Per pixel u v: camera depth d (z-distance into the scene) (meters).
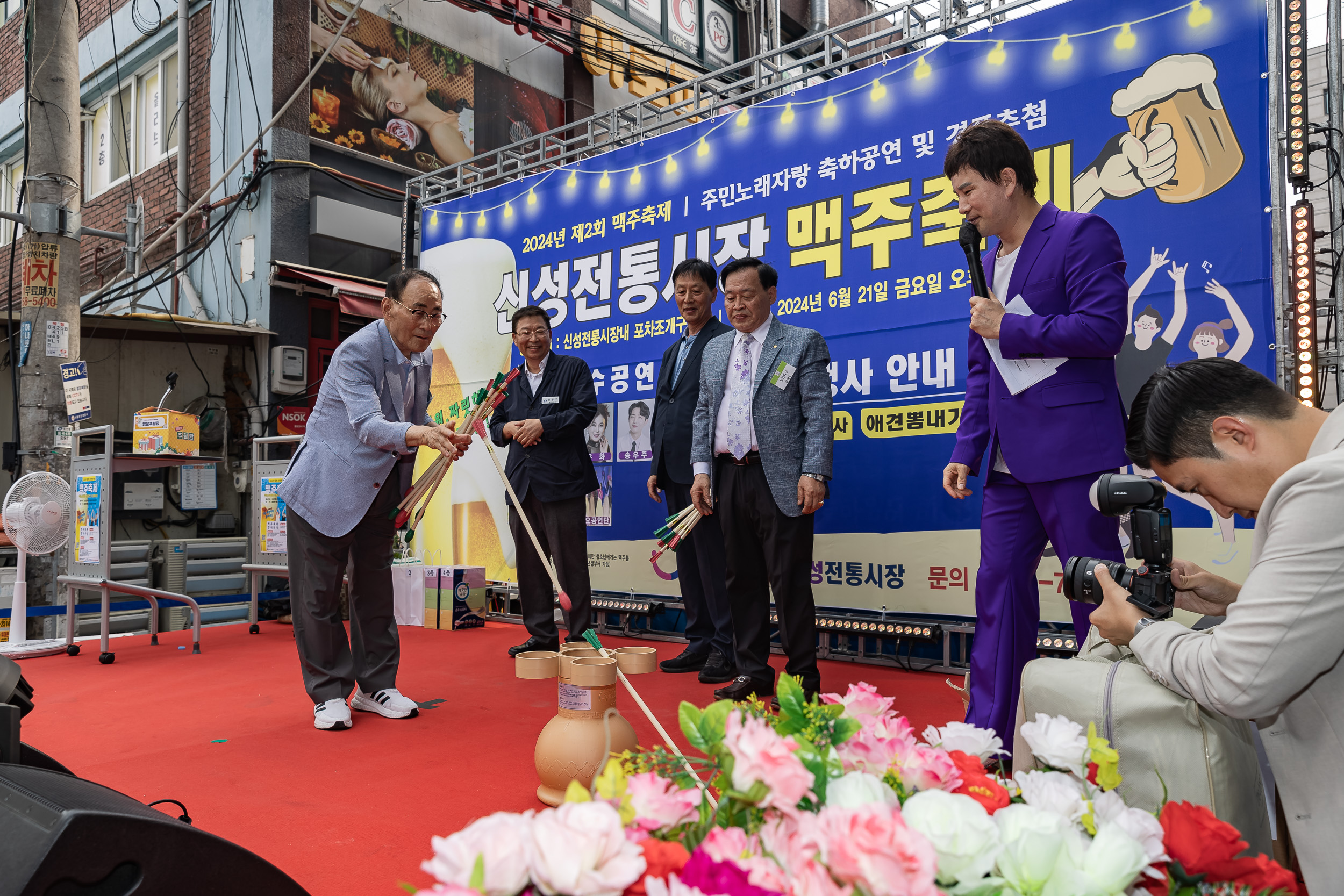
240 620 5.73
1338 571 0.87
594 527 4.46
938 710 2.72
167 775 2.13
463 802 1.93
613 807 0.58
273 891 1.00
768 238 3.87
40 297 4.64
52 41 4.69
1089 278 1.87
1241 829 0.97
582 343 4.57
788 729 0.68
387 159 6.49
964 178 1.98
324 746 2.39
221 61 6.32
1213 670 0.91
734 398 2.90
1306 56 2.65
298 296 6.18
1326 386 2.85
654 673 3.43
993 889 0.54
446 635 4.36
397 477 2.81
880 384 3.49
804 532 2.78
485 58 7.16
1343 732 0.94
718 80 8.73
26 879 0.82
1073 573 1.19
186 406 6.11
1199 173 2.82
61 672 3.47
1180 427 1.07
